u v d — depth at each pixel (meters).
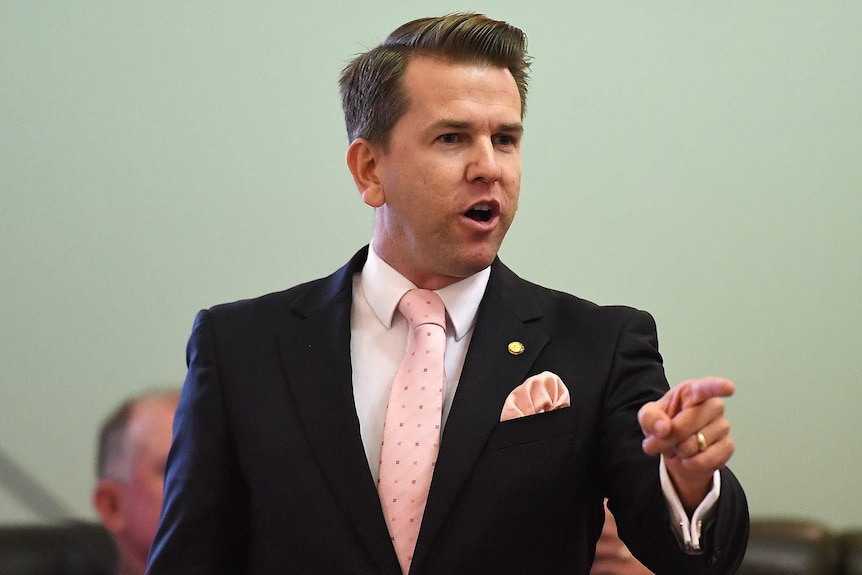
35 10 14.08
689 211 14.71
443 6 14.59
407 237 6.75
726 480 5.82
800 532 12.77
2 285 13.72
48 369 13.66
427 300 6.80
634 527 5.94
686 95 14.73
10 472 13.22
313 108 14.42
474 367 6.48
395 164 6.73
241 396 6.61
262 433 6.46
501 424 6.28
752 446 14.61
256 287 14.20
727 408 14.62
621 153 14.67
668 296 14.65
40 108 14.02
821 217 14.77
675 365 14.61
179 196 14.16
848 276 14.72
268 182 14.31
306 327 6.85
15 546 12.66
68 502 13.20
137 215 14.07
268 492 6.33
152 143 14.16
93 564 12.80
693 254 14.69
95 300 13.89
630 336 6.62
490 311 6.75
